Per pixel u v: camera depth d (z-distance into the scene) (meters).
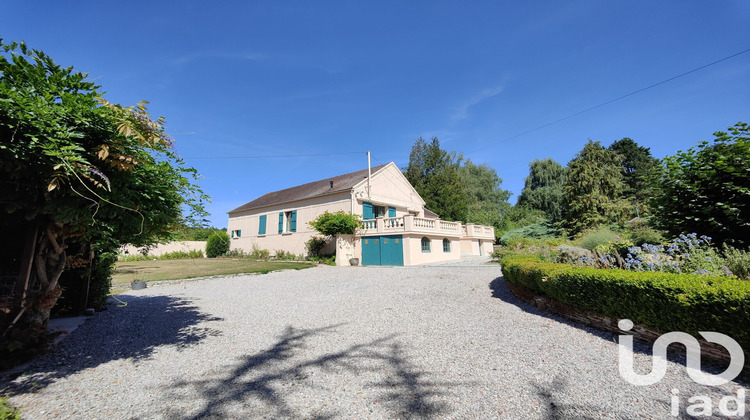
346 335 5.10
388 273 12.73
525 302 6.84
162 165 4.32
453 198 35.56
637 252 6.15
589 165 30.27
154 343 4.90
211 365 3.96
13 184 3.57
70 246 5.84
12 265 4.62
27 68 3.31
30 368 3.86
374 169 23.30
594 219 28.27
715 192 6.65
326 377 3.50
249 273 14.32
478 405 2.79
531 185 41.25
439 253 19.73
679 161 7.04
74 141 3.49
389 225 18.12
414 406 2.80
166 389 3.27
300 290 9.74
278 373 3.65
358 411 2.74
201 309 7.34
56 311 6.41
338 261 18.09
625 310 4.26
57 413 2.77
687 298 3.45
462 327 5.32
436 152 41.22
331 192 20.34
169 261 23.17
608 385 3.10
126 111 3.50
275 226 24.08
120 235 4.59
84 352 4.48
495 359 3.89
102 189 3.71
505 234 31.77
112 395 3.14
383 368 3.72
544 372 3.46
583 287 4.92
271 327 5.73
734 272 5.00
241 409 2.81
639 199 34.00
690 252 5.93
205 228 5.34
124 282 11.61
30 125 3.10
